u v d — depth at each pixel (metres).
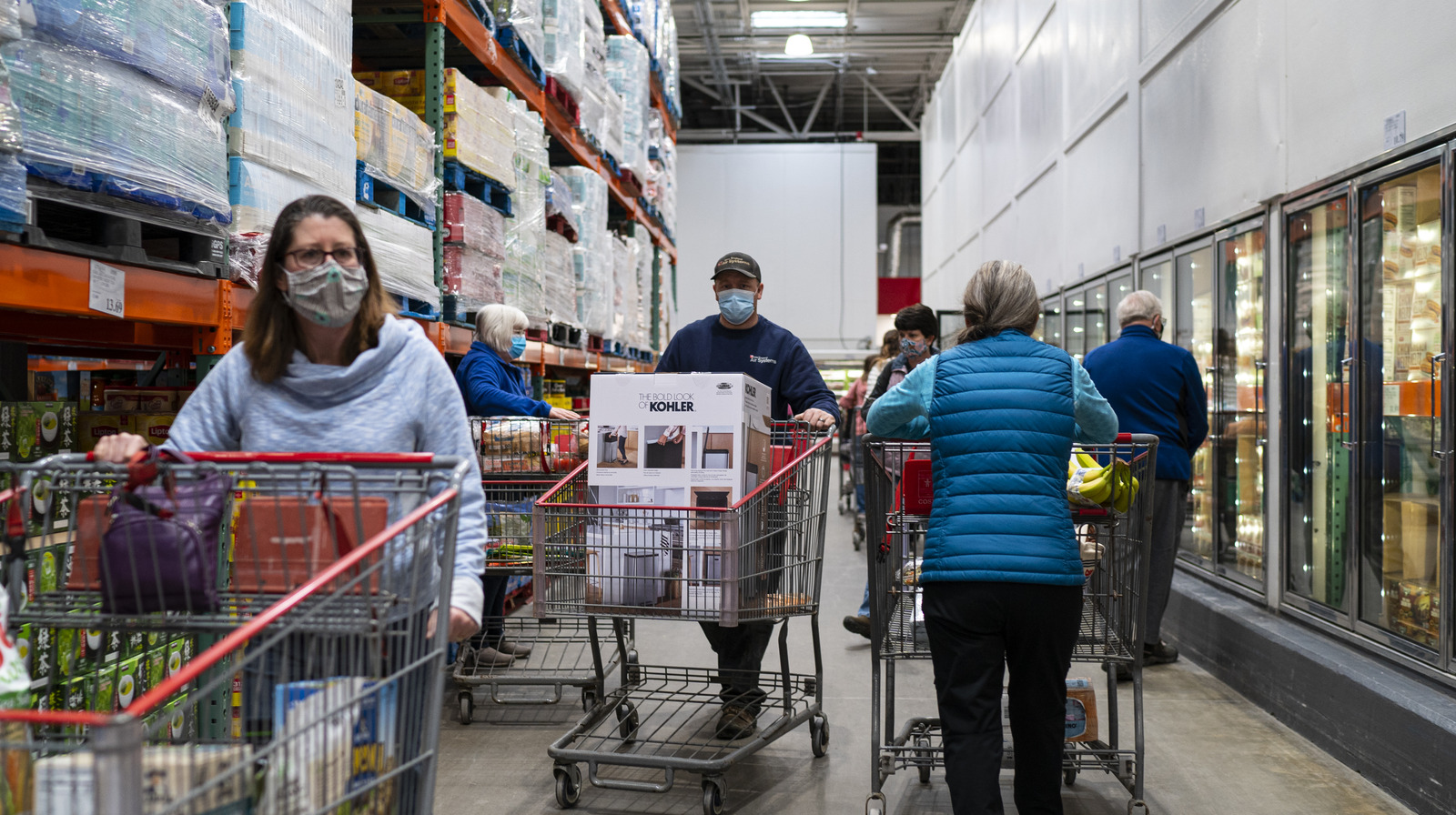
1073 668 5.02
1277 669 4.18
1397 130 3.80
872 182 22.44
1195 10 6.05
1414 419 3.76
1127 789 3.24
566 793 3.13
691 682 4.55
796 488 3.13
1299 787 3.39
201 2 2.67
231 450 1.92
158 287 2.63
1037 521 2.52
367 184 3.70
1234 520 5.53
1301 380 4.75
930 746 3.29
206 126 2.71
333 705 1.47
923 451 3.10
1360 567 4.06
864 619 5.13
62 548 2.17
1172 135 6.51
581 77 6.42
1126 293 7.65
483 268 4.87
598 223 7.09
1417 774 3.16
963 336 2.80
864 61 21.17
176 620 1.65
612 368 8.42
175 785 1.29
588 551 2.94
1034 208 11.15
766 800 3.22
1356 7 4.13
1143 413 4.84
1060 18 9.78
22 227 2.09
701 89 22.38
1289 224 4.85
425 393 1.89
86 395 4.20
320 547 1.62
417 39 5.17
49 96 2.12
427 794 1.62
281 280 1.81
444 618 1.61
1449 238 3.46
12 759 1.43
